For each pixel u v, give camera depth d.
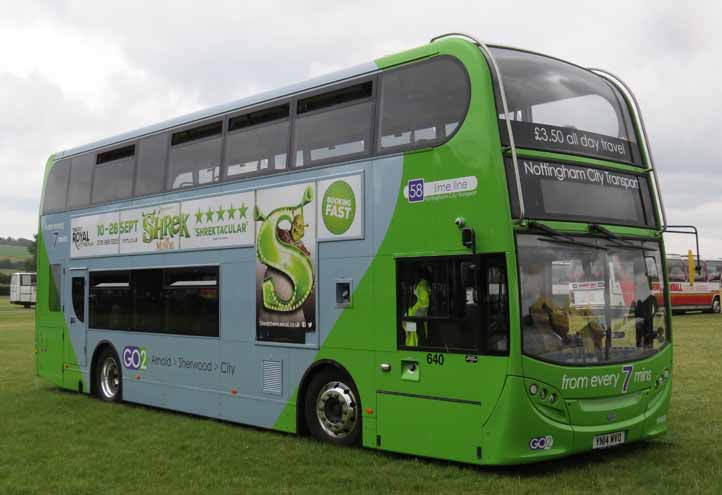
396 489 7.93
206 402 12.33
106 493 8.11
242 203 11.69
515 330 8.05
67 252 16.17
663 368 9.52
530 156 8.54
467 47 8.73
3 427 12.11
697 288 41.47
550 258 8.45
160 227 13.46
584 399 8.55
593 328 8.74
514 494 7.64
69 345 16.02
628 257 9.27
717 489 7.65
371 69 9.85
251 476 8.66
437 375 8.74
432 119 8.99
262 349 11.24
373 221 9.57
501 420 8.08
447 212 8.72
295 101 10.94
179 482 8.48
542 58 9.41
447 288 8.70
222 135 12.26
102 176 15.24
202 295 12.45
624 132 9.72
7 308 69.69
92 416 12.99
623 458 9.11
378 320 9.46
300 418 10.62
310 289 10.41
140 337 13.91
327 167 10.26
